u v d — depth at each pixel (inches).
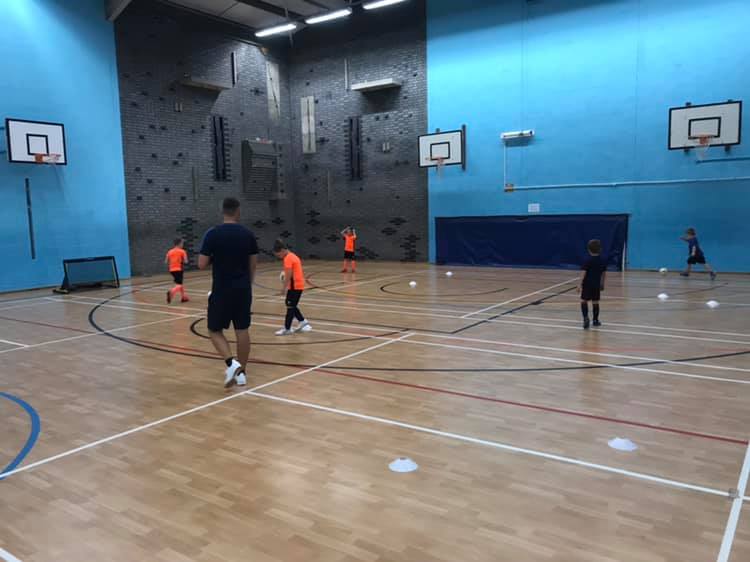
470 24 621.0
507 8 595.8
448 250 658.8
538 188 597.6
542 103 586.2
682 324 287.9
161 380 207.5
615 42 542.3
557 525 104.6
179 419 166.2
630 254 554.3
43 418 169.5
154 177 610.9
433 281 499.8
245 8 636.1
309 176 769.6
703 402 171.6
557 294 405.1
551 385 191.6
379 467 131.3
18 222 498.0
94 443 149.2
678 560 92.7
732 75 493.7
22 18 494.0
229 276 188.4
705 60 503.2
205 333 291.3
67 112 528.7
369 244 728.3
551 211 593.0
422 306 361.7
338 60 725.3
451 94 642.2
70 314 363.6
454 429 153.9
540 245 599.2
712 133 496.7
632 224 550.6
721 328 276.2
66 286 478.9
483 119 623.2
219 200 683.4
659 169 532.7
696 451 136.6
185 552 97.9
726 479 121.7
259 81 728.3
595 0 547.8
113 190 570.3
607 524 104.5
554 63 575.5
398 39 675.4
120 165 575.8
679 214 527.5
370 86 675.4
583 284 277.9
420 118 669.3
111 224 569.9
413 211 687.1
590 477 124.0
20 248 499.8
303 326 290.2
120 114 574.9
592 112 560.4
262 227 743.1
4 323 335.6
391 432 152.8
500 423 157.6
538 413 165.0
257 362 229.0
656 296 383.9
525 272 565.0
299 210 784.9
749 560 92.2
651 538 99.4
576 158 573.0
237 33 697.6
